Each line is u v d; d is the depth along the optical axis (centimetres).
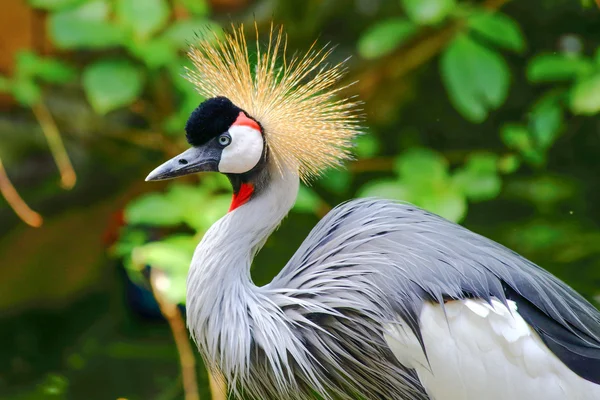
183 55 770
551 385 453
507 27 720
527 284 471
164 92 875
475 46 718
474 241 491
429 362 459
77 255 921
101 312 902
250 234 477
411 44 927
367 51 742
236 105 487
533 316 466
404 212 505
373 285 468
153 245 662
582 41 967
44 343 870
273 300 476
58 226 930
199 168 477
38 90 772
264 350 467
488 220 926
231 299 469
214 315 470
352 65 946
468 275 466
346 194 927
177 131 768
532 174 953
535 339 459
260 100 490
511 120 989
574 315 473
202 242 480
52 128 862
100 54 922
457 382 457
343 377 495
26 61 757
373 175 949
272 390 486
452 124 996
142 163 965
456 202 680
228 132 474
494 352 455
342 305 469
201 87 513
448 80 718
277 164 480
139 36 705
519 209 932
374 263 475
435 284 463
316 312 471
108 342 862
